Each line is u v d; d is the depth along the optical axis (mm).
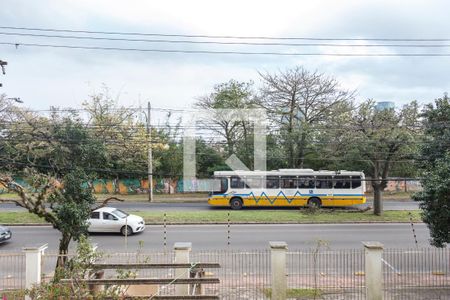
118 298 8211
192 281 8945
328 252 15703
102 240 20656
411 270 15336
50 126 21938
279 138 35156
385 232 22828
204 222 25734
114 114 38594
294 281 13781
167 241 20438
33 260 11750
